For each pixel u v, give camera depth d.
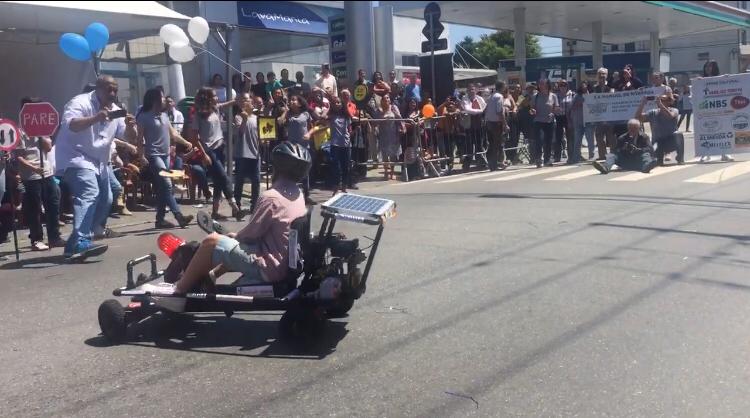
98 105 8.19
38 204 9.16
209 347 5.26
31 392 4.52
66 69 14.59
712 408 4.05
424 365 4.78
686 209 9.91
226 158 12.59
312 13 23.27
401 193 13.09
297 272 5.18
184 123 12.22
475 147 17.09
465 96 19.05
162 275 5.92
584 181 13.40
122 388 4.54
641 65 38.19
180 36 10.58
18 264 8.29
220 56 19.61
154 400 4.35
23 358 5.13
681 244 7.88
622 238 8.25
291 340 5.12
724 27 39.88
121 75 17.27
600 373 4.56
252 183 11.34
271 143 13.09
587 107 17.34
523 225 9.21
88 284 7.21
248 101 11.17
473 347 5.07
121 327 5.34
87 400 4.38
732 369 4.57
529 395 4.27
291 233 5.02
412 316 5.80
